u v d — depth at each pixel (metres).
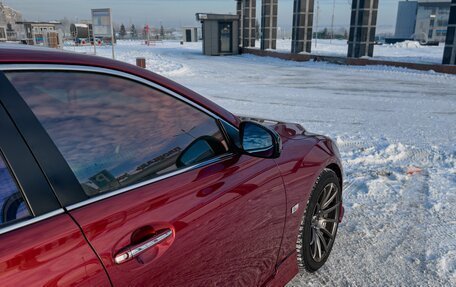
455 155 5.56
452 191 4.24
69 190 1.26
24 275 1.04
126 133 1.59
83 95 1.47
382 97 12.02
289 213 2.31
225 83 15.76
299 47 30.55
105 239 1.24
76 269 1.14
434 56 31.02
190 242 1.53
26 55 1.33
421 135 7.00
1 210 1.12
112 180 1.44
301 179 2.40
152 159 1.62
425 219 3.59
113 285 1.21
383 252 3.04
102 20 20.58
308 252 2.61
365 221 3.55
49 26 27.84
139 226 1.35
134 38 115.12
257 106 10.38
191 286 1.54
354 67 22.55
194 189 1.63
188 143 1.81
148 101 1.70
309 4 29.89
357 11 24.28
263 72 20.58
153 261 1.35
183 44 67.56
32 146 1.22
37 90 1.32
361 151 5.86
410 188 4.34
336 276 2.74
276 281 2.29
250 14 40.56
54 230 1.15
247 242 1.92
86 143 1.43
